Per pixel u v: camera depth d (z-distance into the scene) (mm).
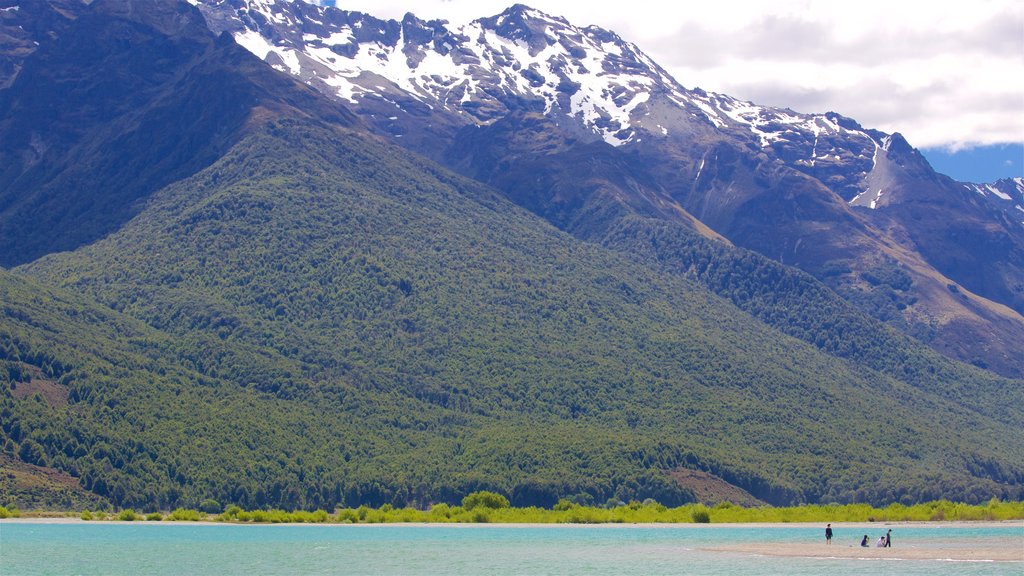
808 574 135625
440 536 196750
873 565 144250
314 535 198750
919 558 151250
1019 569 138750
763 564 146000
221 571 144500
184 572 143250
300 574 141625
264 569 146500
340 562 153125
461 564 149875
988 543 173500
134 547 173875
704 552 163000
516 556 159500
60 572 144125
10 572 144000
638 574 137625
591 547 172125
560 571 141750
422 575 139625
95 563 153125
